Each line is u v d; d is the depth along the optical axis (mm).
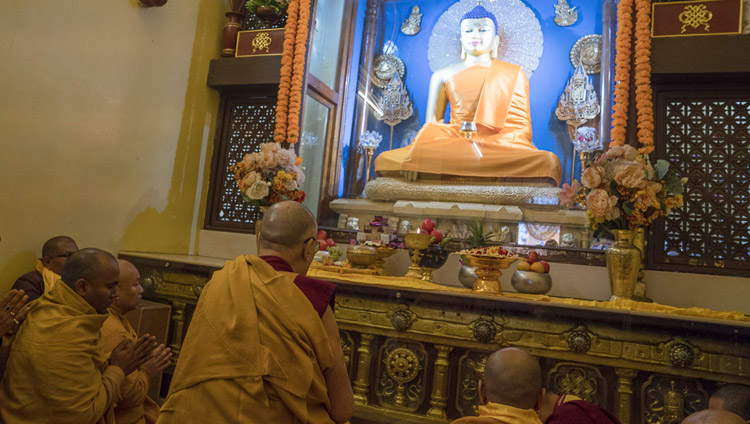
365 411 3229
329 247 4121
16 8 3424
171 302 4008
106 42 4105
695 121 3832
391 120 5293
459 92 5176
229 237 4988
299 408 1340
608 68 4555
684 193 3785
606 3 4676
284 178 4043
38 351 1915
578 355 2865
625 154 3262
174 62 4797
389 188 4668
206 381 1350
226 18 5418
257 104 5164
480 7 5367
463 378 3094
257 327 1378
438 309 3127
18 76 3465
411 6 5473
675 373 2711
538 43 5145
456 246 4266
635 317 2773
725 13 3703
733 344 2623
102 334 2277
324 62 5070
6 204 3447
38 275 3449
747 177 3707
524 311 2955
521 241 4219
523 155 4457
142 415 2328
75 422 1890
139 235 4512
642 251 3693
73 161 3895
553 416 1521
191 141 5012
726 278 3607
